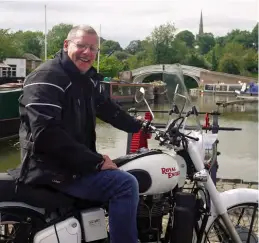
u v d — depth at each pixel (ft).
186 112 11.56
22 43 304.50
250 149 43.47
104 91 11.50
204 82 259.39
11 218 10.09
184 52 337.52
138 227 10.86
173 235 10.72
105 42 278.46
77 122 10.16
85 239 10.17
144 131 11.71
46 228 10.00
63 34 239.50
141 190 10.51
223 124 70.54
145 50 334.85
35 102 9.45
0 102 53.06
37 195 9.87
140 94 11.98
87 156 9.73
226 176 30.07
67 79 9.91
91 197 10.03
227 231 11.71
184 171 11.46
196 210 11.24
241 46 349.82
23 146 9.77
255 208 12.19
